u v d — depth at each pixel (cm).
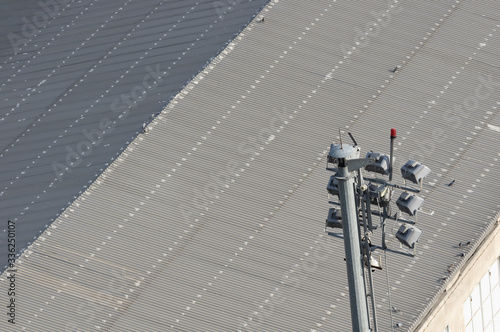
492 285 10300
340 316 9025
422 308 9062
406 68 11300
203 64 11469
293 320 9000
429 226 9731
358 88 11062
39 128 11200
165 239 9656
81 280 9375
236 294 9200
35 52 12288
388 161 7388
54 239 9731
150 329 8969
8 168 10744
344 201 7169
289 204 9925
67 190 10325
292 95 10969
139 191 10100
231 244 9594
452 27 11794
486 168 10300
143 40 12050
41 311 9169
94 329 9000
